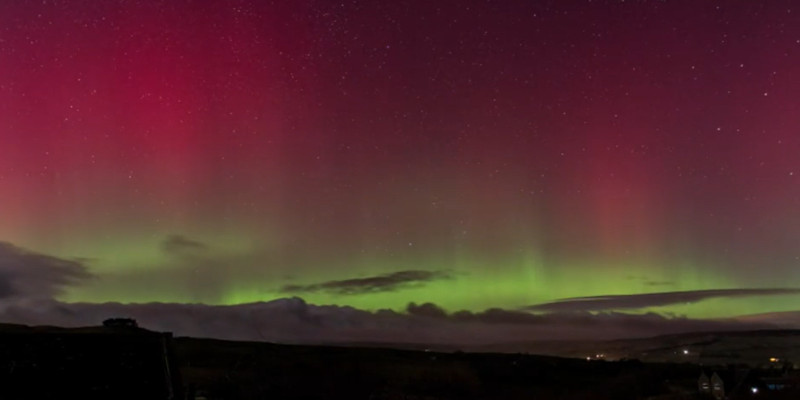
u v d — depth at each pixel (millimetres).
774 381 37531
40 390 10883
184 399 12586
